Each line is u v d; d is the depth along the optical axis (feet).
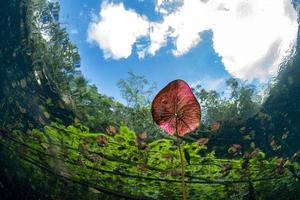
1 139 31.14
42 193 33.68
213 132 35.42
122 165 35.06
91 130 33.12
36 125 32.07
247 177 37.24
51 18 29.12
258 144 36.24
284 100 35.37
